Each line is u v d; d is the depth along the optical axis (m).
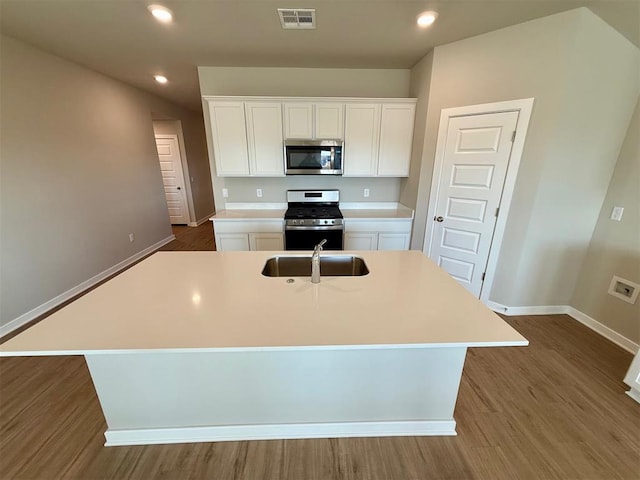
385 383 1.45
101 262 3.48
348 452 1.44
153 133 4.64
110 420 1.44
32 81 2.59
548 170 2.28
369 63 3.12
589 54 2.04
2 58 2.34
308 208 3.71
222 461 1.40
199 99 5.10
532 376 1.95
